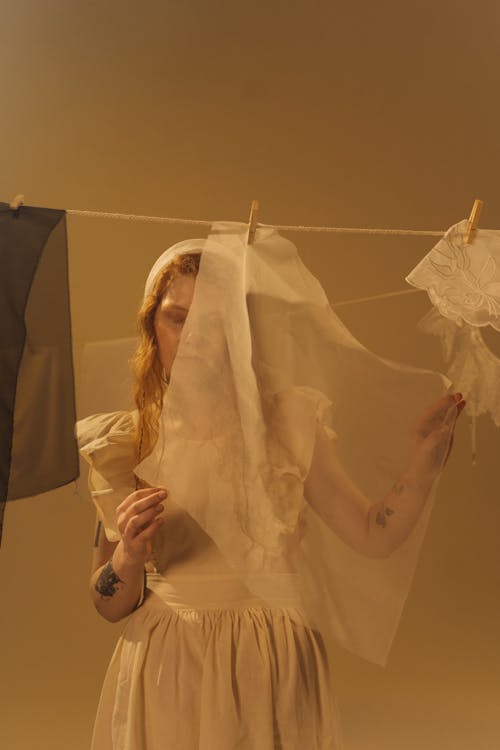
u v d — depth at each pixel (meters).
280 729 1.34
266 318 1.53
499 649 3.87
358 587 1.46
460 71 4.09
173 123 4.01
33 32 3.95
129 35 4.00
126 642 1.44
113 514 1.51
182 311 1.57
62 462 1.50
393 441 1.60
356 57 4.09
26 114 3.93
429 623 3.95
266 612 1.40
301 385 1.56
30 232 1.54
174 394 1.44
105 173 3.96
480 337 1.63
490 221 4.06
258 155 4.04
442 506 4.05
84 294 3.90
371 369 1.60
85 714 3.55
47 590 3.82
